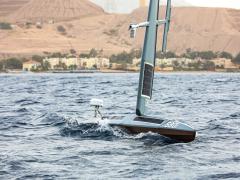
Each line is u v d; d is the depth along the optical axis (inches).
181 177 1780.3
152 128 2374.5
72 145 2316.7
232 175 1804.9
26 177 1776.6
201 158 2066.9
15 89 7795.3
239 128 2893.7
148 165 1940.2
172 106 4338.1
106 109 4018.2
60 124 2945.4
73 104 4498.0
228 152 2186.3
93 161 2005.4
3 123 3120.1
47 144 2357.3
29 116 3454.7
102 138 2433.6
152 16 2452.0
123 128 2437.3
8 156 2085.4
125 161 2004.2
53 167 1909.4
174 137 2342.5
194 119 3341.5
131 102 4731.8
